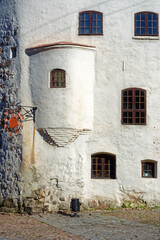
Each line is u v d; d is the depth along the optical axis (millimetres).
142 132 18281
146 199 18047
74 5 18578
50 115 17484
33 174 17688
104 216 16172
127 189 18047
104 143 18156
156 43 18625
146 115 18344
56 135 17547
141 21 18641
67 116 17391
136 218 15633
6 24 19109
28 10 18625
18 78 18406
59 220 15375
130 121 18344
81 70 17844
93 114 18250
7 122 18562
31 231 13156
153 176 18375
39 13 18562
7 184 18188
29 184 17641
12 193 17906
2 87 19000
